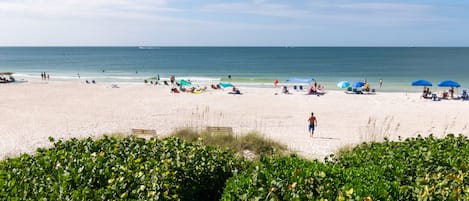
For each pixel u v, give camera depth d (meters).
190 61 125.44
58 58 148.50
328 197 4.56
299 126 24.31
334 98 37.62
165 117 26.84
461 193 4.86
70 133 21.23
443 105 33.53
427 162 6.15
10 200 4.23
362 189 4.78
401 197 4.92
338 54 191.50
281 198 4.66
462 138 8.03
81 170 5.19
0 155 16.22
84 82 52.81
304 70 83.44
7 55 183.25
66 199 4.39
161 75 69.94
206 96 38.41
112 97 37.38
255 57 157.25
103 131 21.77
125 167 5.46
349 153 7.73
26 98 35.94
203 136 15.45
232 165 7.12
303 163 6.15
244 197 4.69
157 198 4.51
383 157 6.60
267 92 42.06
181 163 6.02
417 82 40.34
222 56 167.75
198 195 6.16
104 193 4.50
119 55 180.38
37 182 4.92
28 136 20.30
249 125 24.34
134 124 24.09
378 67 93.31
